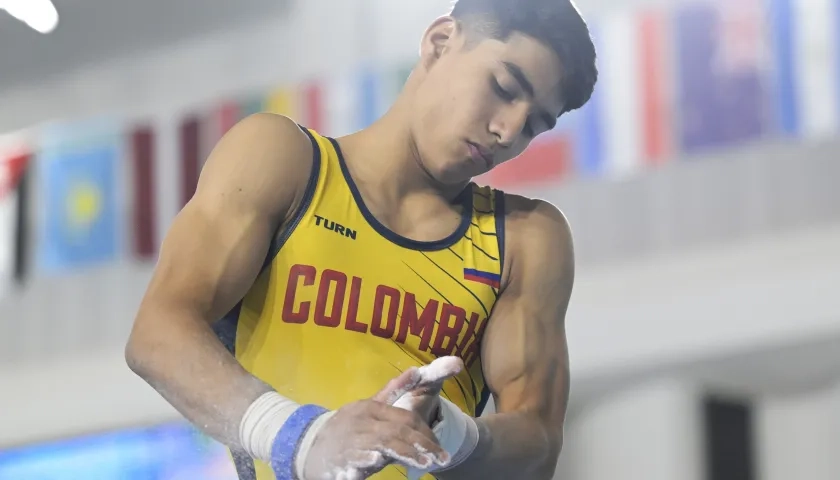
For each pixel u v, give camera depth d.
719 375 8.50
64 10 11.43
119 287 10.53
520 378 2.69
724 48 8.16
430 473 2.52
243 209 2.41
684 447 8.26
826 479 8.58
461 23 2.59
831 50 7.83
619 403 8.61
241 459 2.48
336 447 2.04
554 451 2.68
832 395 8.60
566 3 2.57
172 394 2.23
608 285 8.59
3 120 11.48
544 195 8.74
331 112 9.61
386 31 9.80
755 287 8.09
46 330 10.91
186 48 10.84
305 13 10.28
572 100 2.60
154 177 10.46
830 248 7.86
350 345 2.45
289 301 2.45
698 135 8.26
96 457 10.34
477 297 2.60
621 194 8.54
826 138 7.84
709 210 8.26
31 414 10.79
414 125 2.57
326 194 2.49
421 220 2.60
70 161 10.91
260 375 2.44
